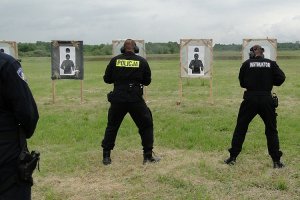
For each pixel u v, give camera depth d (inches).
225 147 344.2
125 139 378.9
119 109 283.6
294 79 1114.7
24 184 126.4
